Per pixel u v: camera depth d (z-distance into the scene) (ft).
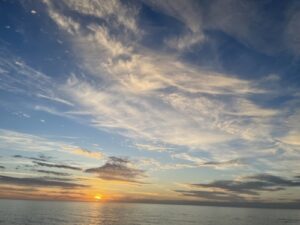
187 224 432.66
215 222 488.02
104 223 393.70
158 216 611.47
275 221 547.90
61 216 489.26
